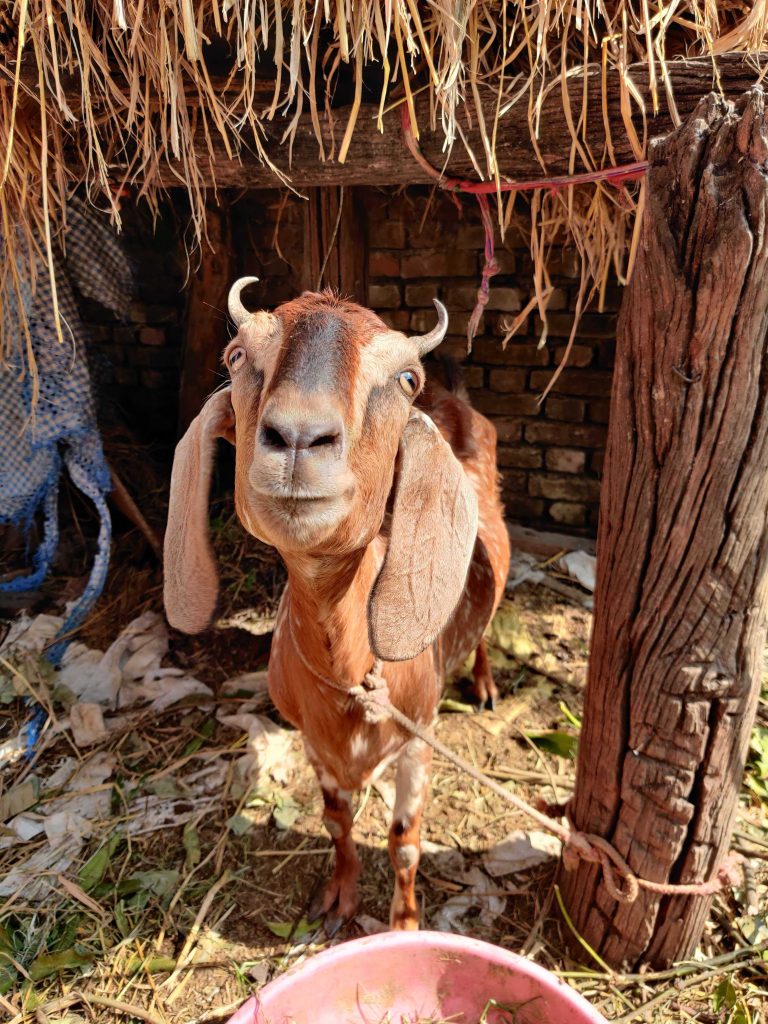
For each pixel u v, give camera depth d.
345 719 2.12
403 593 1.80
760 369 1.68
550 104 2.12
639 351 1.81
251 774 3.20
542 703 3.61
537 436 4.73
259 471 1.30
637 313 1.79
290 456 1.28
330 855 2.88
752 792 2.98
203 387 4.75
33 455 3.66
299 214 4.61
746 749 2.11
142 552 4.58
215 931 2.60
